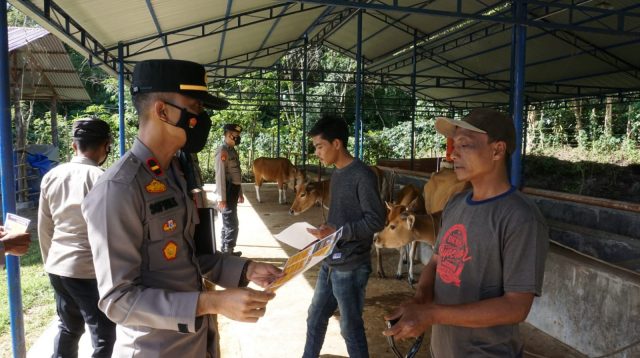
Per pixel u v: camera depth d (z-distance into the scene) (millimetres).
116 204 1389
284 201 11852
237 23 9961
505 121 1654
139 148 1518
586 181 17688
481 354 1659
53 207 2646
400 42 14648
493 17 5422
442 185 6133
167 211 1508
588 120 24047
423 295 1903
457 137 1696
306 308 4793
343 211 2842
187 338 1585
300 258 1863
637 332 3404
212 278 1884
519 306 1508
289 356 3789
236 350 3887
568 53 12562
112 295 1380
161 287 1507
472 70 15875
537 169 19078
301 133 22391
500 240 1581
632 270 3777
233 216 6441
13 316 2830
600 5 9125
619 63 12742
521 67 5617
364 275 2832
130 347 1534
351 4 5051
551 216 6137
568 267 4016
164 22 7941
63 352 2779
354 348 2828
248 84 22031
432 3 10781
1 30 2732
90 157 2797
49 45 11891
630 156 19219
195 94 1519
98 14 6391
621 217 5223
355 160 2855
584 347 3861
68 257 2596
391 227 4879
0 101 2748
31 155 11977
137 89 1520
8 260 2795
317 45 15984
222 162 6195
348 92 25719
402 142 24469
